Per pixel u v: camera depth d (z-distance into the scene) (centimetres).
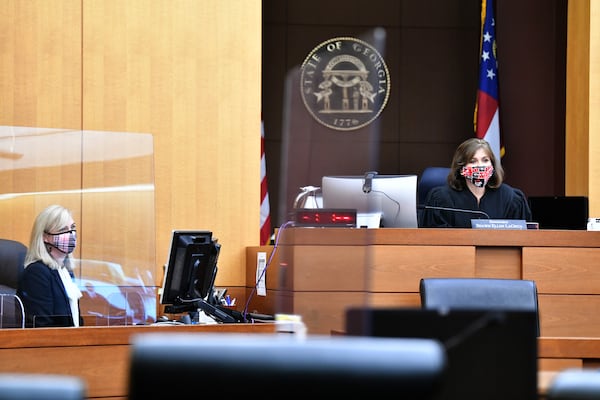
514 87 1322
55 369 579
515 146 1320
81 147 714
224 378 224
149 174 728
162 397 224
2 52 937
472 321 338
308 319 400
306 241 405
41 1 946
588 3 1119
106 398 588
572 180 1158
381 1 1323
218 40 984
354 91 1287
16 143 698
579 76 1140
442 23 1328
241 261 970
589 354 562
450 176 769
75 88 949
